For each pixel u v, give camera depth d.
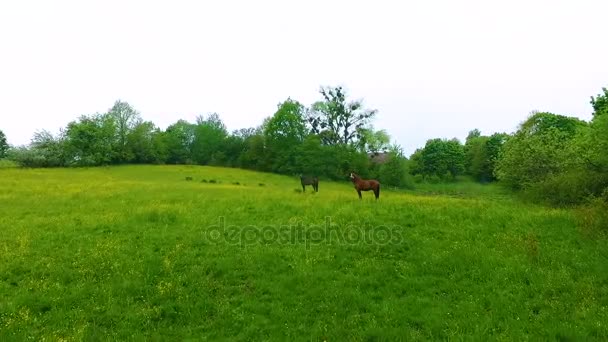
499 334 9.90
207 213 21.00
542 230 17.45
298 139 94.81
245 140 112.94
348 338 9.90
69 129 89.38
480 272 13.38
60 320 10.80
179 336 10.22
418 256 14.87
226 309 11.40
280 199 25.83
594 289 12.05
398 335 9.92
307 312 11.23
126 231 17.67
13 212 22.22
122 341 9.92
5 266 13.73
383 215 20.31
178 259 14.52
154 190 33.44
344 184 75.19
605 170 23.06
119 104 98.25
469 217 19.89
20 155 82.25
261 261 14.37
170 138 110.12
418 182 104.19
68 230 17.83
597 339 9.54
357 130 93.44
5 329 10.22
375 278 13.19
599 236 16.09
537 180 33.53
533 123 48.38
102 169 73.44
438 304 11.54
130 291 12.28
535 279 12.77
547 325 10.22
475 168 109.12
